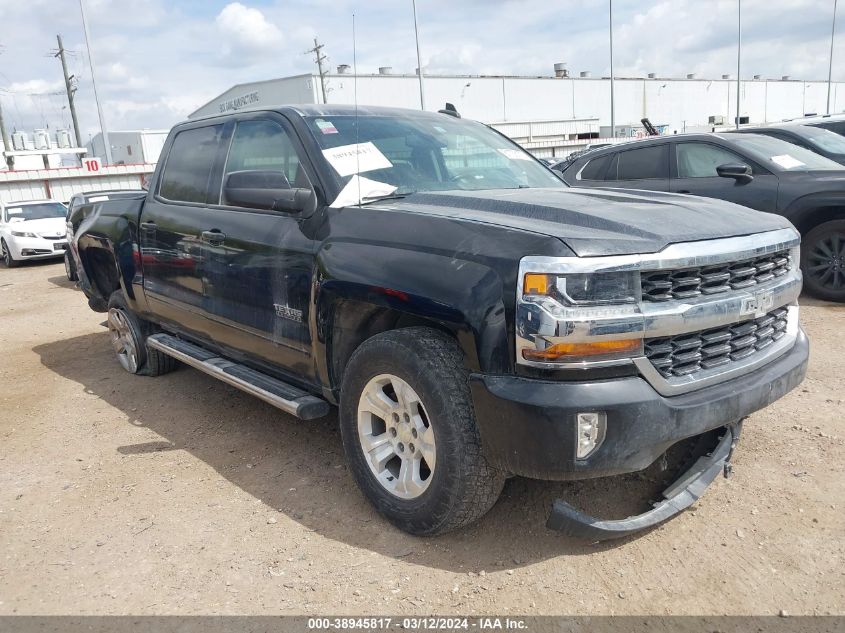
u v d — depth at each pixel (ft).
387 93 156.35
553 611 8.14
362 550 9.54
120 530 10.43
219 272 12.95
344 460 12.41
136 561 9.57
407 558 9.30
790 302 10.26
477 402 8.36
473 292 8.33
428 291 8.74
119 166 92.07
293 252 11.02
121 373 18.85
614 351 7.95
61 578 9.27
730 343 9.21
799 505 10.07
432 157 12.41
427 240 9.16
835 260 21.54
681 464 10.24
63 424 15.14
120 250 16.62
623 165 26.12
